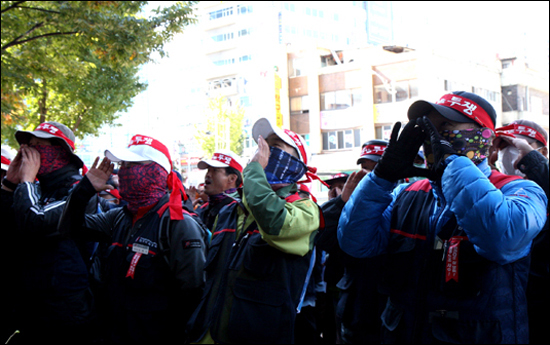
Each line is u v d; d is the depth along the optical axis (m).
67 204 2.83
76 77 11.30
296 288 2.31
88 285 3.21
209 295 2.48
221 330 2.29
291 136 2.53
